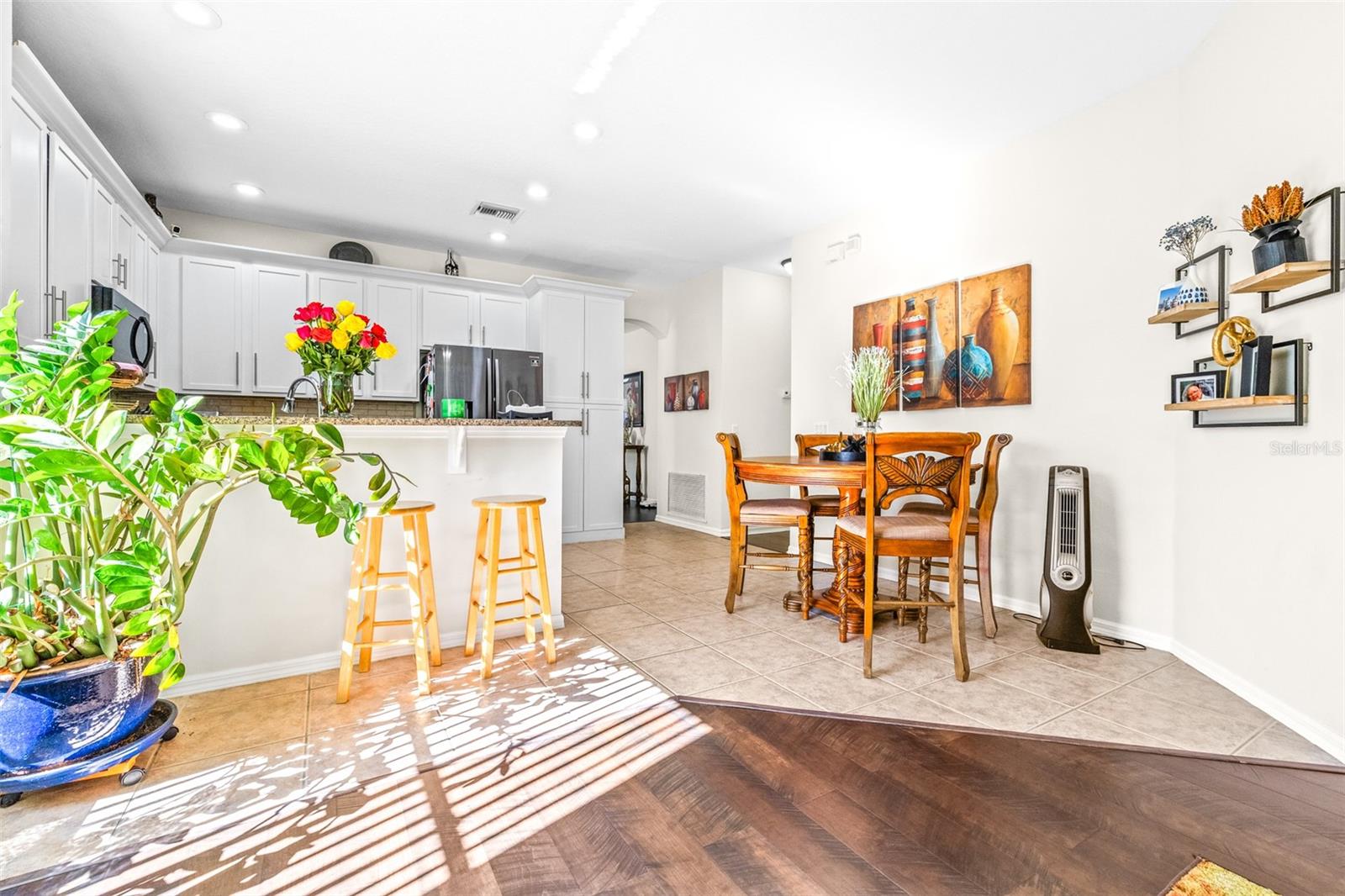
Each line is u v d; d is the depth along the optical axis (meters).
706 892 1.21
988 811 1.48
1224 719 1.97
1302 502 1.87
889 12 2.30
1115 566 2.83
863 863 1.29
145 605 1.52
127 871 1.28
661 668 2.40
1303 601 1.86
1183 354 2.54
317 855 1.33
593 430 5.61
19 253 2.08
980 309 3.43
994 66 2.63
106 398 1.55
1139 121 2.75
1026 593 3.23
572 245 5.15
